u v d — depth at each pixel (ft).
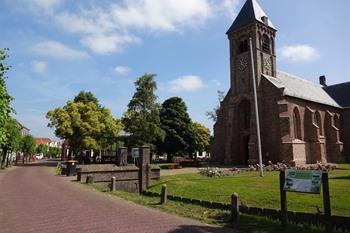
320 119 160.86
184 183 70.03
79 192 57.88
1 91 42.73
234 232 30.66
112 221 33.55
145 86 182.50
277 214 37.50
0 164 148.15
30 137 237.66
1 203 44.32
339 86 195.00
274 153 136.15
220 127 161.68
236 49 157.58
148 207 43.88
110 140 184.75
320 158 144.97
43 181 78.59
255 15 152.15
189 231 30.14
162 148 198.90
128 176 85.25
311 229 31.48
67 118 161.99
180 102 207.41
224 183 67.36
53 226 31.04
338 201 43.83
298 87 166.30
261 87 145.07
